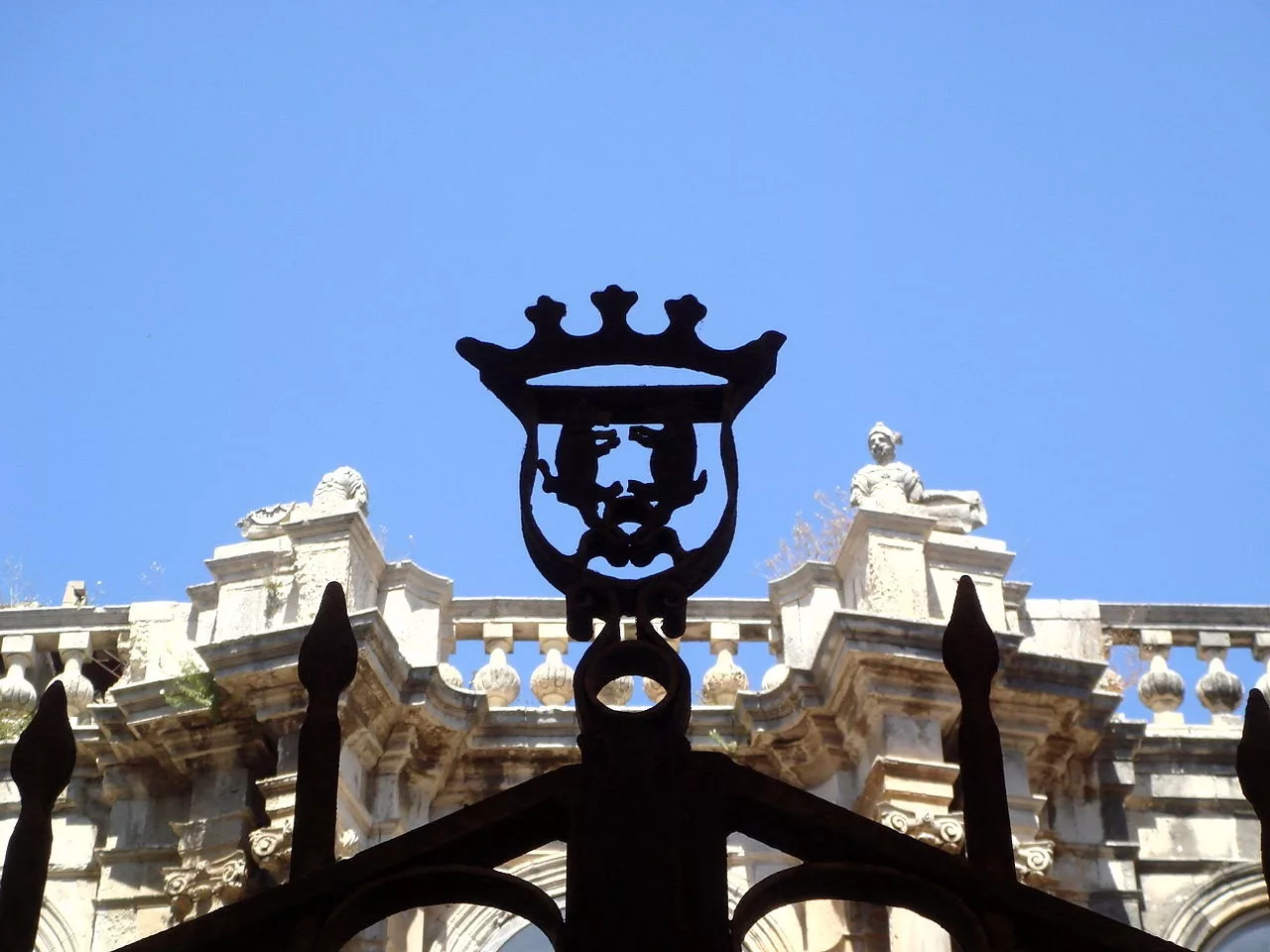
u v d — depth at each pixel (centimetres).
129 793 1766
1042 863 1680
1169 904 1759
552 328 348
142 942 307
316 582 1783
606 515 339
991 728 335
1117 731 1805
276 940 312
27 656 1842
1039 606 1888
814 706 1745
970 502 1906
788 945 1686
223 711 1728
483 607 1856
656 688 1847
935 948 1609
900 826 1656
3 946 321
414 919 1667
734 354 346
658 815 316
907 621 1720
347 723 1675
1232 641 1897
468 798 1761
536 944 1689
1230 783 1812
